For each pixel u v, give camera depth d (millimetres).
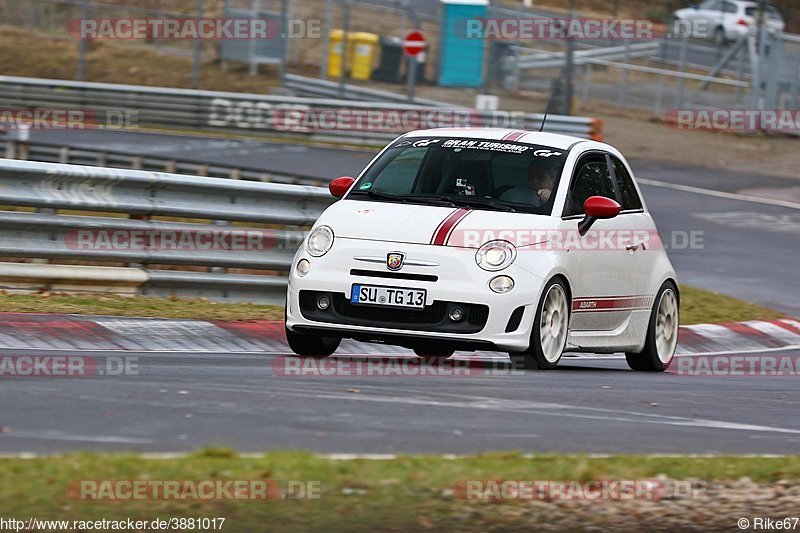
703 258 70750
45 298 38031
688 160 116438
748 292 61156
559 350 33031
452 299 30953
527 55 139250
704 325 50062
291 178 76125
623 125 130500
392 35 149750
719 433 24969
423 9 154625
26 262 41688
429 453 20906
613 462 20578
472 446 21734
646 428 24828
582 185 34844
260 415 23188
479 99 118875
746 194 100000
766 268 68750
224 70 147625
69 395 23953
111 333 33938
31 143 89000
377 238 31766
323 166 99875
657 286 37688
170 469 18141
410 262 31266
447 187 33750
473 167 34125
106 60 152500
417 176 34219
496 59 138625
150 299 40812
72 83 122500
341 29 147375
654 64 151375
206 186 42688
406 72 143125
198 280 42656
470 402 26250
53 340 32094
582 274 33688
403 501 17625
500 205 33188
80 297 39156
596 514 17922
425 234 31703
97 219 40375
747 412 28438
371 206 33031
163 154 102188
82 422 21531
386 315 31359
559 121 111688
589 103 138000
